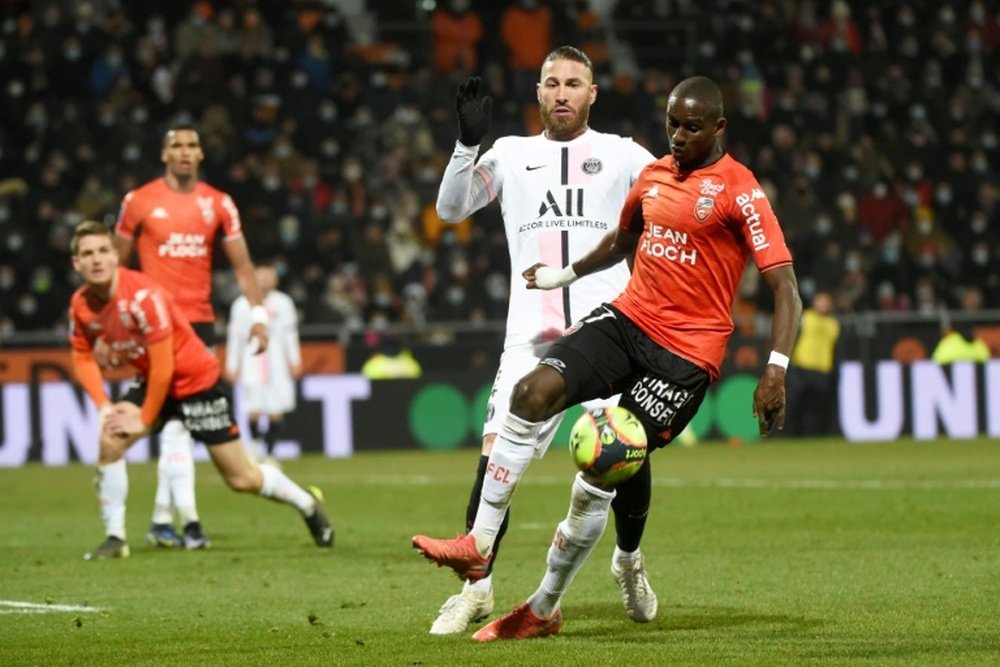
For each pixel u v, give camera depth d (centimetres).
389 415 7175
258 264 7738
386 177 8456
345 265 7925
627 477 2053
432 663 1938
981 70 9788
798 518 3897
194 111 8331
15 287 7581
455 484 5338
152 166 8062
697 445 7150
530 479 5509
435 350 7269
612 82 9231
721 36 9581
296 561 3238
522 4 9244
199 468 6550
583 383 2122
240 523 4225
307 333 7112
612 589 2725
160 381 3262
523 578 2873
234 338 5950
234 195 7888
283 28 9019
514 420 2112
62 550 3541
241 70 8588
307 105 8575
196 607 2559
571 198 2456
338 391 7112
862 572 2820
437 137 8762
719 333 2141
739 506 4241
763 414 2034
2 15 8725
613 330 2142
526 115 9006
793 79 9288
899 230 8712
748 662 1902
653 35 9988
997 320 7575
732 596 2562
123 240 3678
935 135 9338
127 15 8856
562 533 2128
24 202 7875
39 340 6800
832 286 8094
